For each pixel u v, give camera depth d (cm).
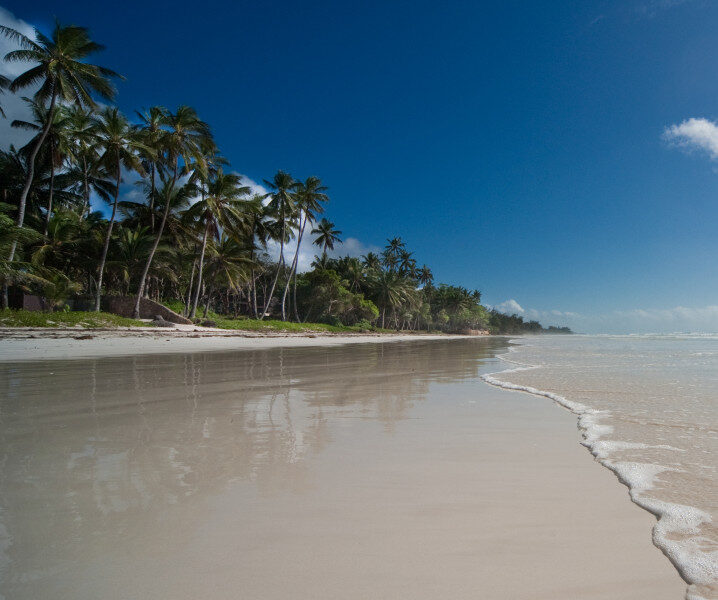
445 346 2477
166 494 224
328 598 139
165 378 707
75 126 2906
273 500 218
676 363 1133
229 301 5978
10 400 496
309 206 4506
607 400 534
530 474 263
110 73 2405
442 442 334
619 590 145
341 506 212
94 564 157
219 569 155
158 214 3206
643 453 307
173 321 2873
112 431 355
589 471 270
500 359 1284
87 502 212
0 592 139
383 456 296
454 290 10469
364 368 936
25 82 2177
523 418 426
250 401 500
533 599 139
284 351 1580
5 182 2730
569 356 1453
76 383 638
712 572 154
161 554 165
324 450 309
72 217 3066
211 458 286
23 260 2428
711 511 208
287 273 5584
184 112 2891
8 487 231
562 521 199
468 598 139
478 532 187
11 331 1788
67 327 2097
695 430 377
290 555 166
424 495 228
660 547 175
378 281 6931
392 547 173
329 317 5356
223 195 3238
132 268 3144
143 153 2730
